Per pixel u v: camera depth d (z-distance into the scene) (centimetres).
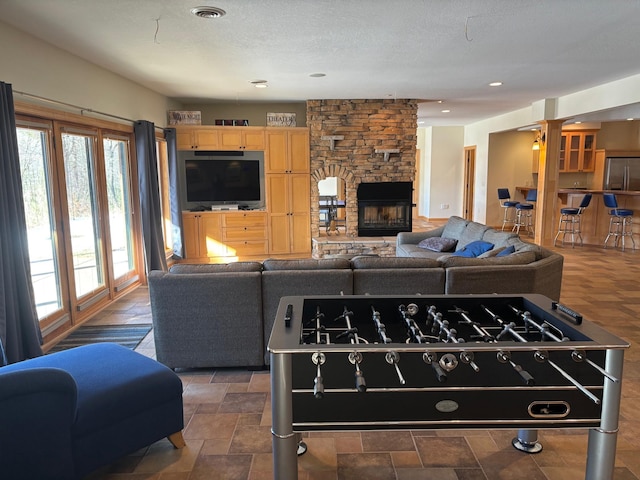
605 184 973
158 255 600
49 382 176
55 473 187
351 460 230
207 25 346
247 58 449
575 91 673
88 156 476
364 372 173
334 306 229
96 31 355
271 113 758
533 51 435
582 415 176
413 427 175
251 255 749
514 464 225
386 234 773
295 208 750
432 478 216
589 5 313
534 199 954
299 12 320
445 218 1204
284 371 170
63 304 417
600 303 488
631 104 573
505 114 928
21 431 174
